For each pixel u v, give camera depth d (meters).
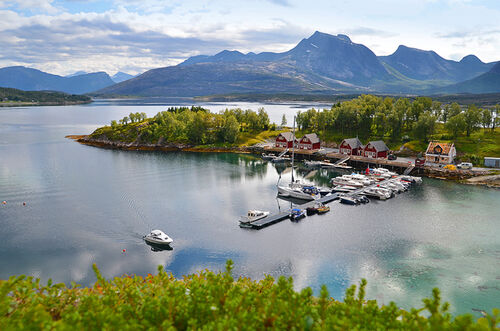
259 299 20.81
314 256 61.16
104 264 58.09
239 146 183.00
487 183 111.06
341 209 87.50
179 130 191.75
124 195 97.56
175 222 77.38
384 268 56.91
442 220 78.94
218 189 106.12
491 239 68.19
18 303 22.25
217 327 17.02
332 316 17.80
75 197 94.56
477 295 48.91
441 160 133.00
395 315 19.50
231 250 63.53
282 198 97.50
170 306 19.48
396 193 102.25
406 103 194.38
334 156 150.88
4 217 78.62
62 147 182.50
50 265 57.53
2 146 178.88
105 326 16.69
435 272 55.53
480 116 157.00
